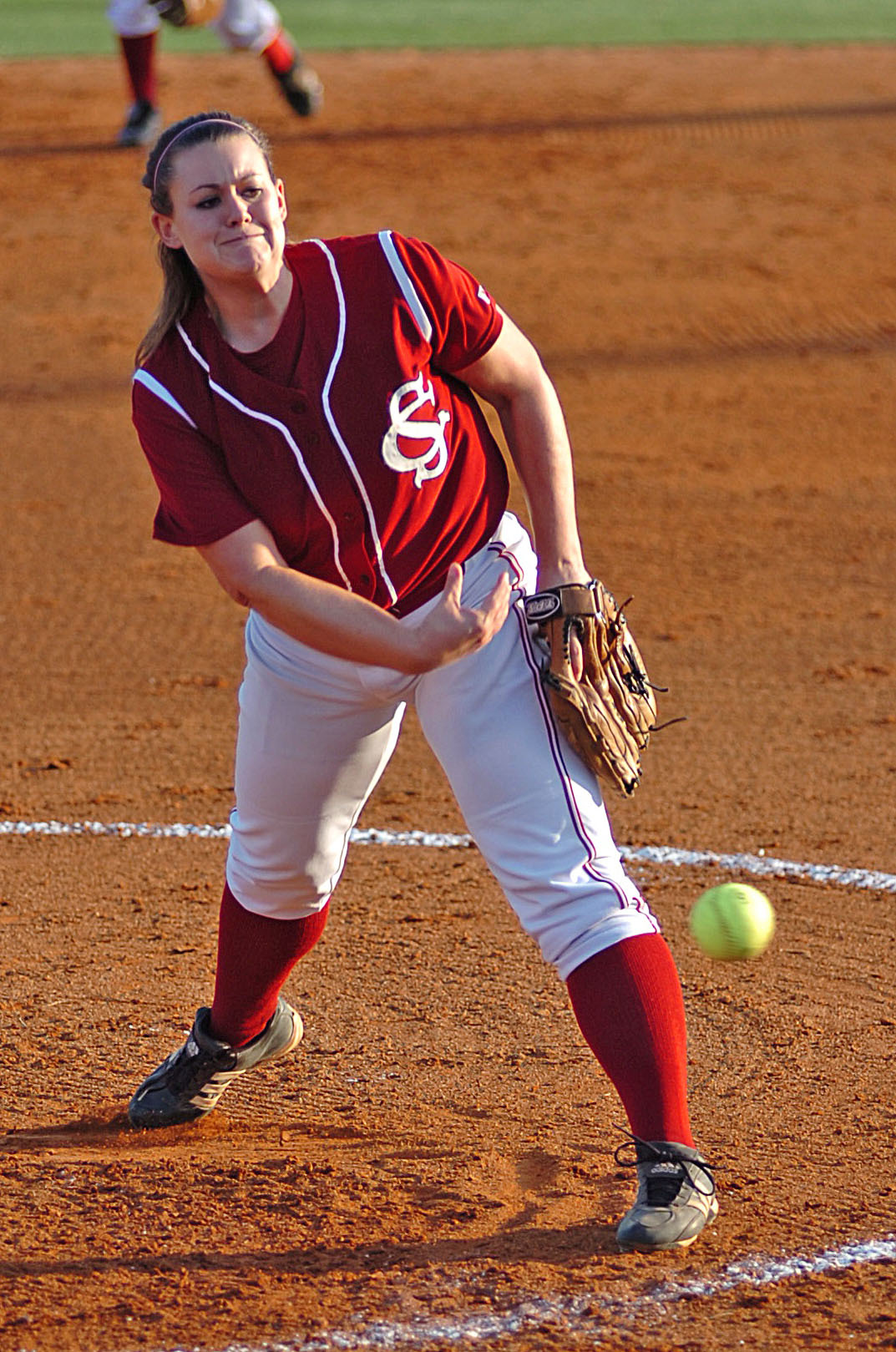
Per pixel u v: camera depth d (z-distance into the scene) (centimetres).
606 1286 1161
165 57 8106
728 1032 1590
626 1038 1174
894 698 2552
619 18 9425
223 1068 1419
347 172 6138
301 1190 1309
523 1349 1090
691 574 3127
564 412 4081
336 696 1223
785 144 6531
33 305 4950
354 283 1173
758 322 4744
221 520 1157
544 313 4797
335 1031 1605
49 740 2430
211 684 2667
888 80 7494
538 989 1691
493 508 1250
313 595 1129
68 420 4100
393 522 1188
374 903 1905
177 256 1162
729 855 2016
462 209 5747
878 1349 1088
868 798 2183
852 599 3000
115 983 1709
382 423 1163
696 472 3709
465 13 9656
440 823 2150
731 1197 1289
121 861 2027
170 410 1163
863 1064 1523
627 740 1240
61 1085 1507
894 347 4541
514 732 1193
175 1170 1349
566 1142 1384
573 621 1210
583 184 6059
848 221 5609
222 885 1959
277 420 1155
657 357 4484
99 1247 1229
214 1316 1132
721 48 8331
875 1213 1262
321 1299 1151
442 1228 1246
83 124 6869
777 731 2425
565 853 1188
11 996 1678
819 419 4044
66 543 3362
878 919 1839
